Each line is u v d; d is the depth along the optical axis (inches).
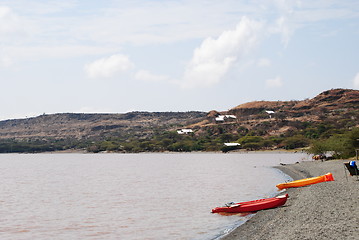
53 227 1342.3
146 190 2484.0
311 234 763.4
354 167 1670.8
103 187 2792.8
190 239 1049.5
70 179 3649.1
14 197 2265.0
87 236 1187.9
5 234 1246.3
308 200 1277.1
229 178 3198.8
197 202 1819.6
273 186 2367.1
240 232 1000.2
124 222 1380.4
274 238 799.7
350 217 884.6
